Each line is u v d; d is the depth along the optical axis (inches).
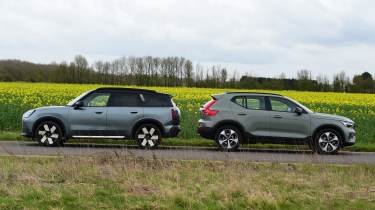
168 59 2920.8
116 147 669.3
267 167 485.7
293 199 355.9
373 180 435.8
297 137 668.7
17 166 439.8
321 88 2746.1
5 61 3233.3
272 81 2760.8
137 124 663.1
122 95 671.1
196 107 1219.2
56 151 595.2
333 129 674.2
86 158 481.1
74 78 2989.7
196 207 331.6
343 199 362.6
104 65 2970.0
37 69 3189.0
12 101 1189.7
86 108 661.3
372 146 757.3
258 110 668.7
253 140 667.4
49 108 661.9
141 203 330.0
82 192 349.7
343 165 526.0
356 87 2755.9
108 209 321.7
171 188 368.2
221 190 365.1
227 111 666.2
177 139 774.5
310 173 469.1
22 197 337.7
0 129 871.7
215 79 2834.6
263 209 334.6
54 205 324.8
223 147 663.8
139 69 2942.9
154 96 674.8
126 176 406.0
